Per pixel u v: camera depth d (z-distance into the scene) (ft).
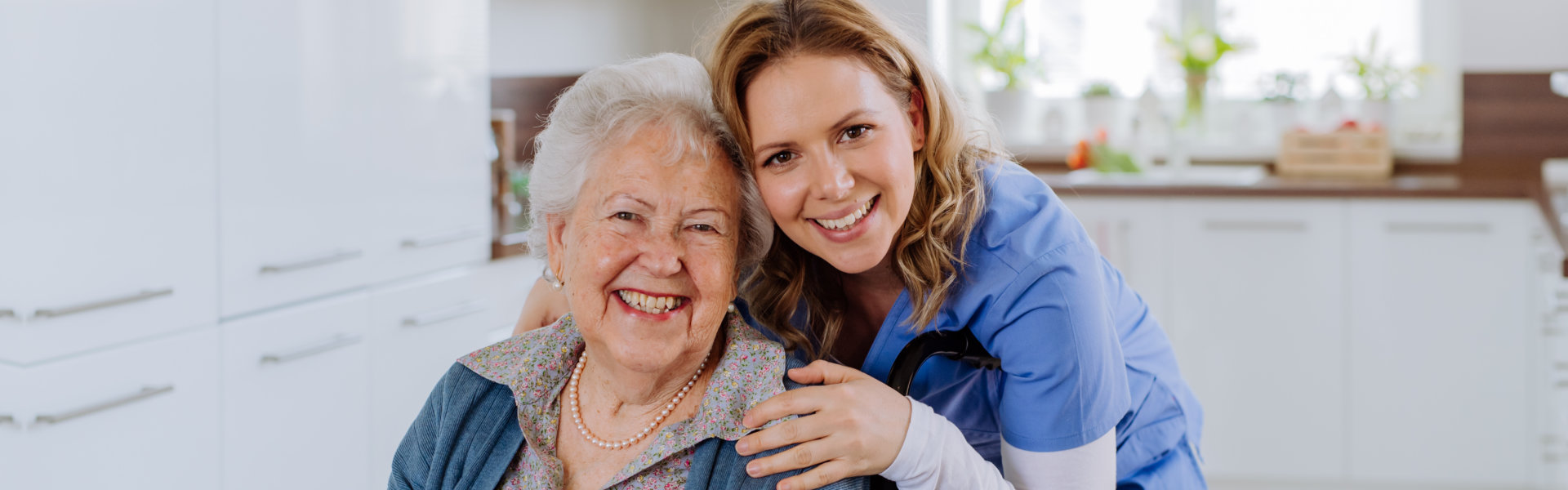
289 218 6.78
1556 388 9.44
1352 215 10.38
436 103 7.95
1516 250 10.06
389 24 7.45
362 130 7.27
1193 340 10.81
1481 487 10.38
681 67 3.54
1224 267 10.68
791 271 4.08
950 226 3.81
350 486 7.43
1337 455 10.64
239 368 6.54
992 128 4.26
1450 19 12.28
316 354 7.04
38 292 5.43
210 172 6.24
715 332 3.59
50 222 5.46
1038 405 3.81
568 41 11.17
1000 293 3.81
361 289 7.39
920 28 3.86
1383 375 10.46
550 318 4.81
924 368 4.26
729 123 3.49
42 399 5.49
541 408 3.79
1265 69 12.99
